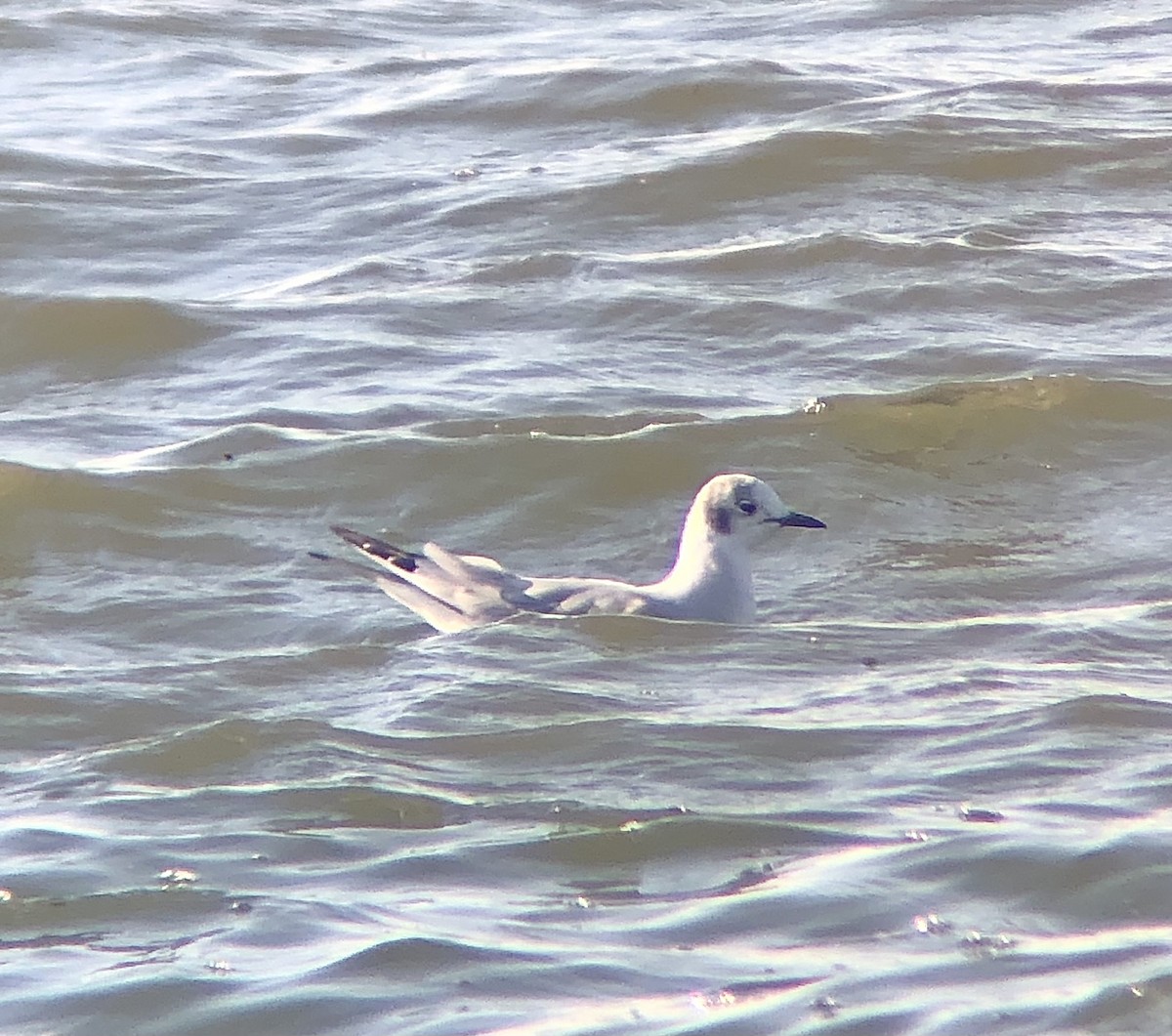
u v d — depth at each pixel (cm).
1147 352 1891
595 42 2917
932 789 1092
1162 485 1653
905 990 894
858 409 1769
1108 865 995
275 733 1192
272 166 2475
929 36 2909
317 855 1038
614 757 1148
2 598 1482
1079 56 2798
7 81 2809
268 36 2992
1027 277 2059
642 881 1005
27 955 945
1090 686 1231
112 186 2395
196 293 2112
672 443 1708
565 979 908
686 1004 886
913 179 2330
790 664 1297
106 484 1631
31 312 2005
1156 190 2303
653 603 1383
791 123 2503
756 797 1093
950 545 1559
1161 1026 862
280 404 1823
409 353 1930
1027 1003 880
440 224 2266
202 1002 898
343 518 1620
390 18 3086
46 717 1263
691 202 2291
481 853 1036
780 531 1587
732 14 3058
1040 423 1742
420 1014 882
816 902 971
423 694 1248
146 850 1046
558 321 2003
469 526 1616
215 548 1565
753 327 1975
